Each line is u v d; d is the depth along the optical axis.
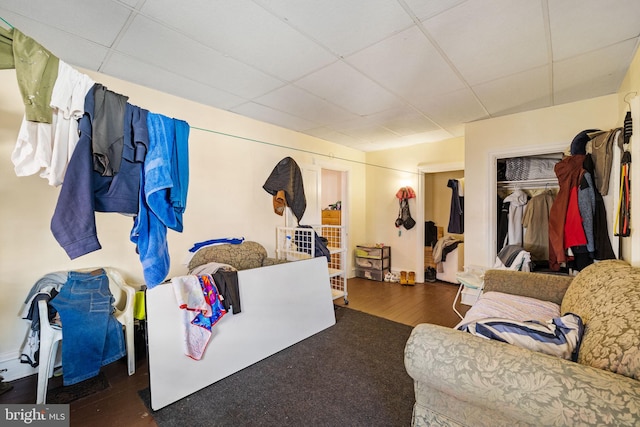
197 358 1.82
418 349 1.04
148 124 1.27
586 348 0.99
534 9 1.49
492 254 3.26
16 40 0.90
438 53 1.93
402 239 4.79
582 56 1.96
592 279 1.51
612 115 2.57
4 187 1.88
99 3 1.46
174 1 1.44
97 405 1.67
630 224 1.82
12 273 1.91
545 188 3.32
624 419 0.68
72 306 1.81
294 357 2.23
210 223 2.94
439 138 4.20
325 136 4.10
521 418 0.83
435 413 1.09
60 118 1.00
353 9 1.50
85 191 1.05
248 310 2.17
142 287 2.27
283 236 3.59
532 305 1.87
